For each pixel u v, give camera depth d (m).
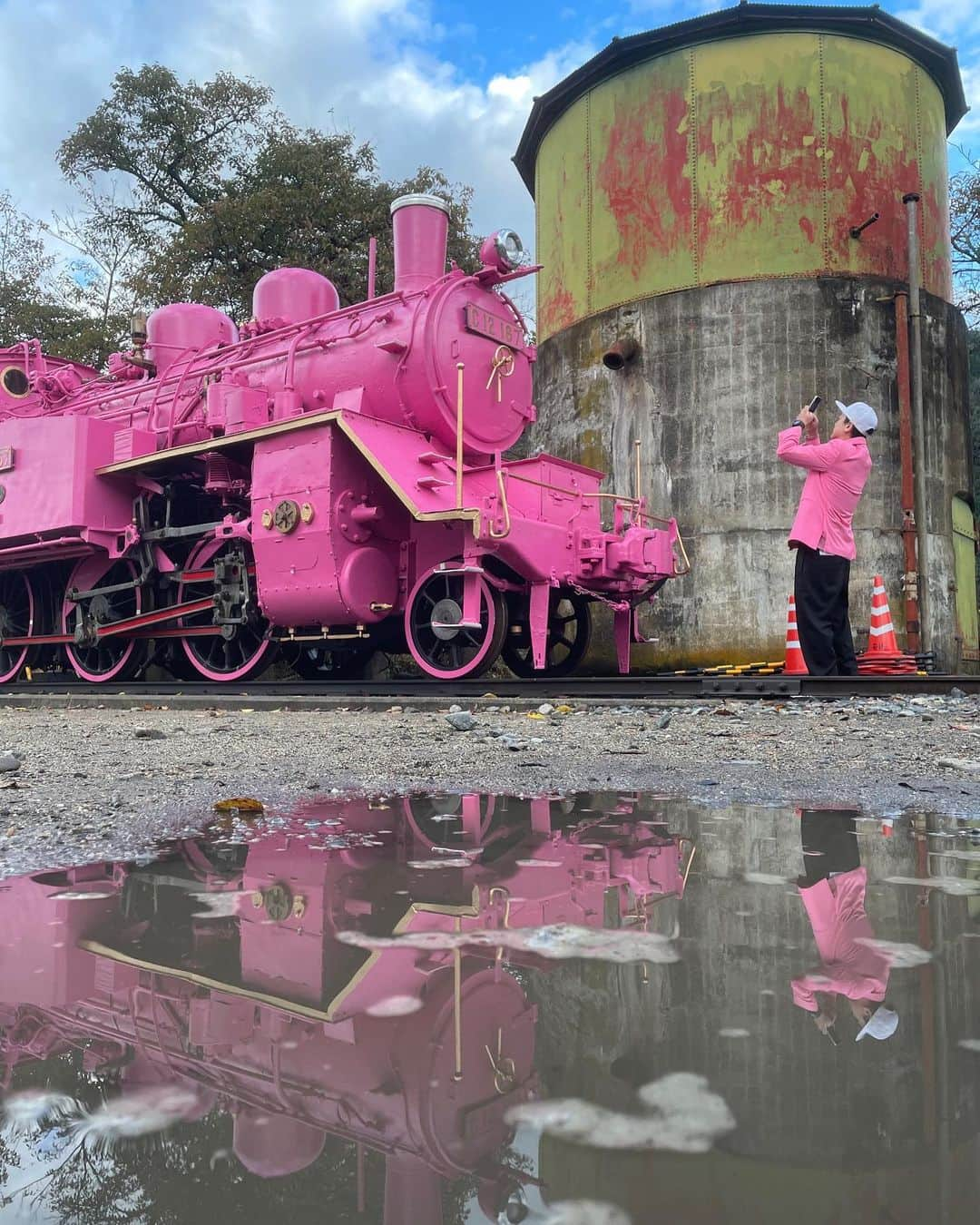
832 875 1.70
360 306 8.23
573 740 4.27
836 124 11.31
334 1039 0.89
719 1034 0.89
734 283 11.30
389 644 8.81
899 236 11.54
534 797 2.78
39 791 2.93
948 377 11.95
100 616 9.47
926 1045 0.85
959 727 4.68
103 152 18.70
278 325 9.05
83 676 9.94
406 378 7.66
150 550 9.07
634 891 1.58
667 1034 0.89
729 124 11.41
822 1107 0.71
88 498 9.14
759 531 11.02
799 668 8.50
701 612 11.18
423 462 7.32
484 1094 0.75
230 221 16.70
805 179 11.26
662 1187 0.59
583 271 12.55
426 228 8.30
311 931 1.34
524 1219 0.54
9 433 9.89
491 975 1.11
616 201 12.09
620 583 7.84
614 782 3.06
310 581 7.31
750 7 11.13
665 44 11.66
